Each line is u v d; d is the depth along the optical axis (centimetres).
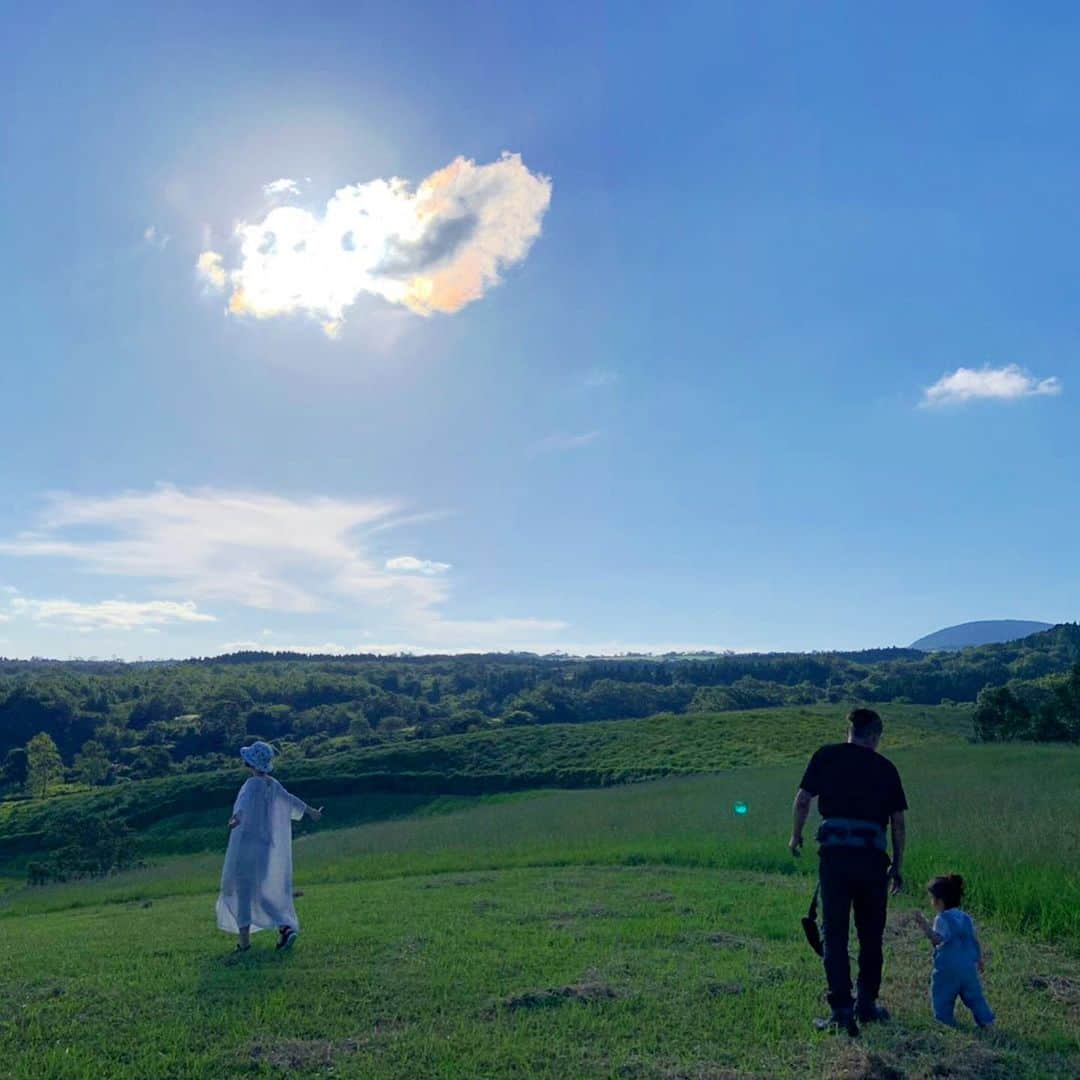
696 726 6994
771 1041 611
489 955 818
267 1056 588
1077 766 3136
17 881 4428
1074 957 823
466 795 5612
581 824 2180
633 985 727
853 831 645
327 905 1131
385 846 2230
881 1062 560
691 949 848
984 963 791
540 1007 676
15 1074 567
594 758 6116
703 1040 615
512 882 1312
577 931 917
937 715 7731
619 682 15550
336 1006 682
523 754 6366
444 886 1297
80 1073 569
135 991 727
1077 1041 605
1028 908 960
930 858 1220
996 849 1229
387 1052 594
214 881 1805
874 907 646
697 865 1455
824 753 668
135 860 4028
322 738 12100
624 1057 584
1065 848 1212
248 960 820
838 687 14312
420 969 773
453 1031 630
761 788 2919
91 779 9969
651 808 2456
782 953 835
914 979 753
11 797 9188
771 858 1415
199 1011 672
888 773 655
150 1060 586
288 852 895
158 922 1107
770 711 7806
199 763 10469
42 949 912
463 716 11869
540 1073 561
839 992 631
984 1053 584
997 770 3062
